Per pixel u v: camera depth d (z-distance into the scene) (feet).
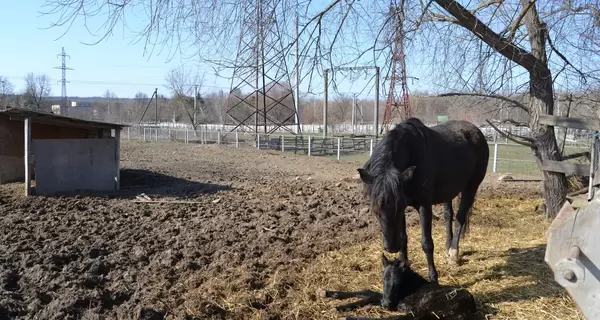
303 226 25.86
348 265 18.93
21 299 14.93
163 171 51.16
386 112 106.93
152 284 16.90
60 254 19.13
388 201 14.05
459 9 16.98
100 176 37.14
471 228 25.20
